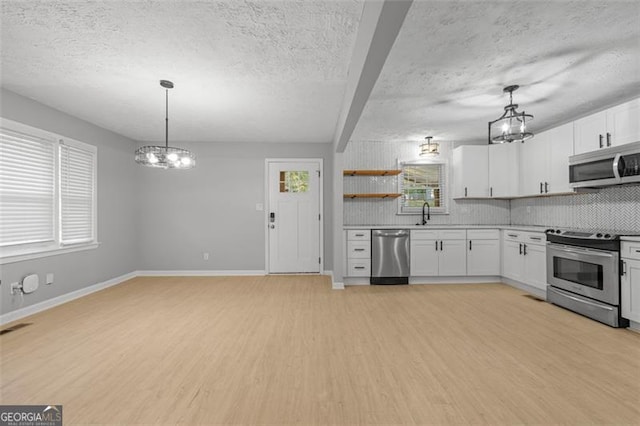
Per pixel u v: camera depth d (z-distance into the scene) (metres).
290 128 4.41
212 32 2.09
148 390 1.84
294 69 2.62
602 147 3.11
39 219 3.36
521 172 4.44
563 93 3.11
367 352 2.34
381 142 5.20
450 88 2.98
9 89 3.04
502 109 3.58
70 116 3.78
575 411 1.63
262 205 5.23
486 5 1.79
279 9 1.84
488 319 3.06
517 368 2.08
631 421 1.55
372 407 1.68
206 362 2.19
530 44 2.21
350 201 5.19
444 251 4.59
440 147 5.18
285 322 3.00
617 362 2.16
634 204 3.19
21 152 3.17
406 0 1.25
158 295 3.97
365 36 1.77
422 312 3.29
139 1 1.77
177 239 5.16
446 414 1.62
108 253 4.44
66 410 1.65
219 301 3.71
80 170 3.93
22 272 3.15
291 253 5.26
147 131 4.56
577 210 3.87
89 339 2.59
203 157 5.19
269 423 1.55
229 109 3.60
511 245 4.35
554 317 3.11
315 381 1.94
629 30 2.04
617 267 2.80
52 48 2.29
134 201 5.08
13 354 2.31
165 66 2.57
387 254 4.55
